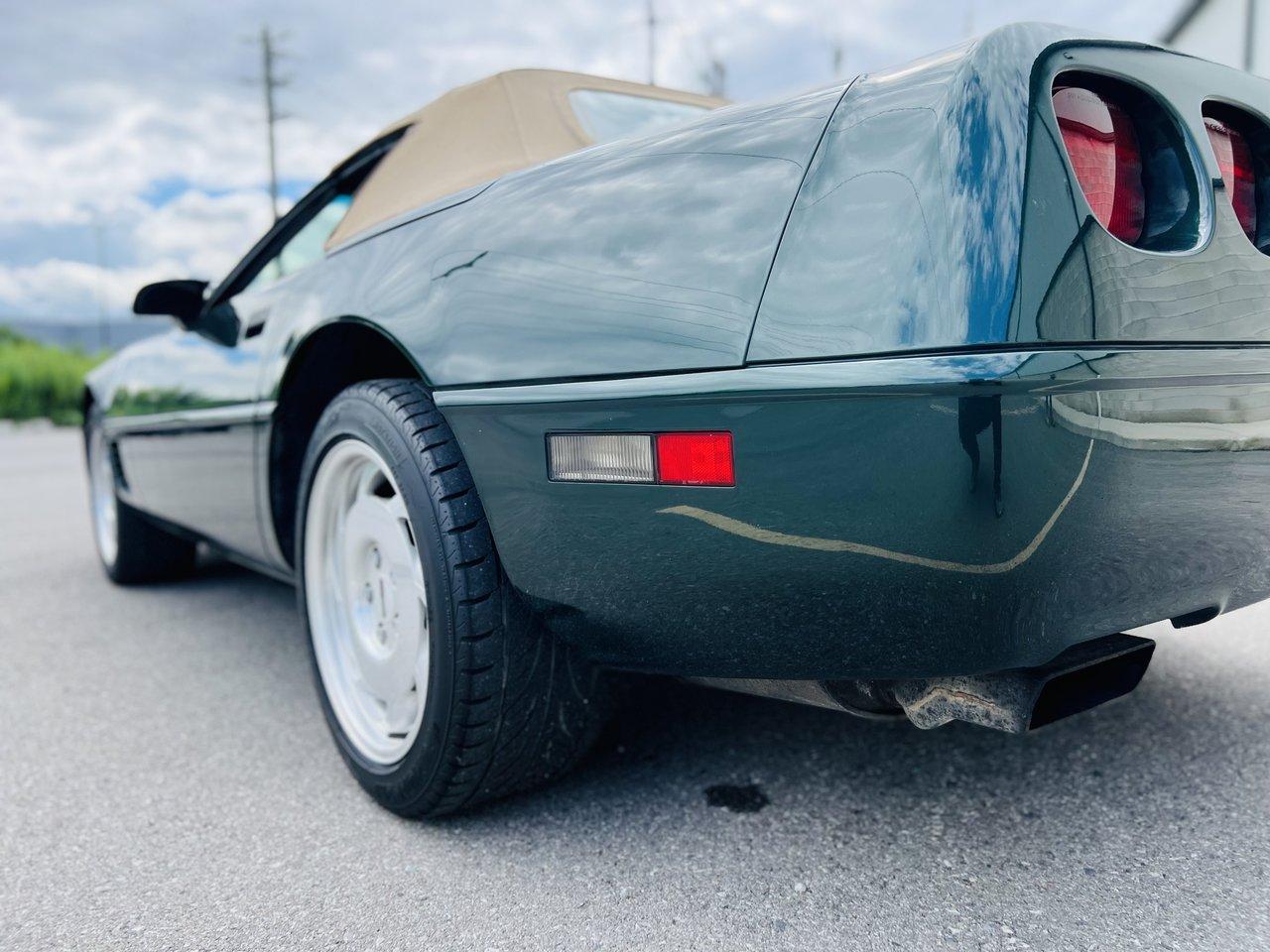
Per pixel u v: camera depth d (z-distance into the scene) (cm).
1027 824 154
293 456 212
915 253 101
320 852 155
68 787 185
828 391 103
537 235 139
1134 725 190
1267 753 174
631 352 121
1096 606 113
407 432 152
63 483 759
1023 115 103
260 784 184
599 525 127
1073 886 135
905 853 146
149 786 184
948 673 113
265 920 135
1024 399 96
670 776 177
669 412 116
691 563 121
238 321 235
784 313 108
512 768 155
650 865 146
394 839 159
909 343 99
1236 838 146
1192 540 119
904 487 102
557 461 130
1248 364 117
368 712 179
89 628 306
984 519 99
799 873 142
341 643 186
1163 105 118
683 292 118
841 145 112
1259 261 124
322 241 238
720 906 134
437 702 147
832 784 171
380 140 222
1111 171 112
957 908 131
